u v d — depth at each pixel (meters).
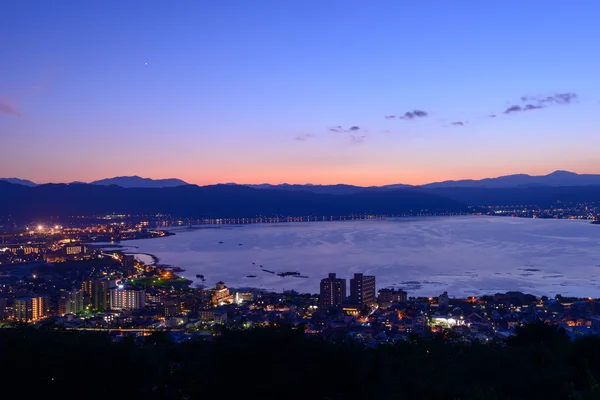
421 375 20.45
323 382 14.48
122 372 16.12
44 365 15.78
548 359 21.08
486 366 20.86
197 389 16.61
